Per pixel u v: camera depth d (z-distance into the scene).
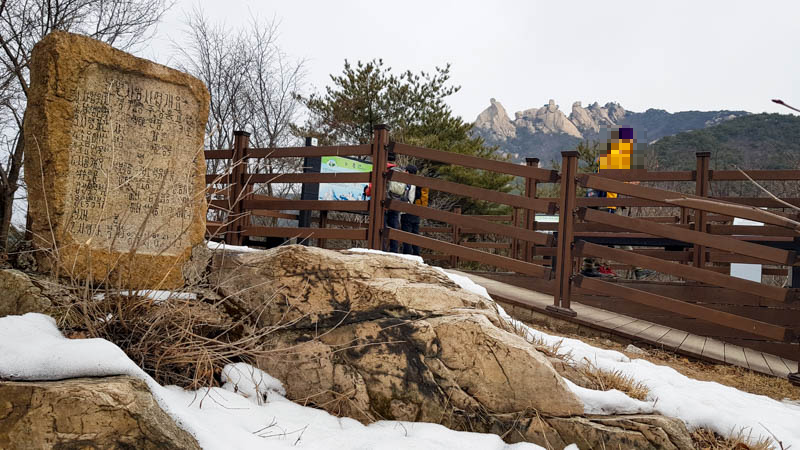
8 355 2.52
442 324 3.66
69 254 3.76
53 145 3.74
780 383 5.64
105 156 4.01
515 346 3.54
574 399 3.45
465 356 3.57
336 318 3.82
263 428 3.01
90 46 3.90
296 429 3.12
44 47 3.81
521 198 7.04
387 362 3.61
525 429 3.37
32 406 2.26
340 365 3.63
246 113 16.08
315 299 3.89
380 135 7.70
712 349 6.43
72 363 2.52
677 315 7.07
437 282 4.39
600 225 9.99
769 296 6.10
